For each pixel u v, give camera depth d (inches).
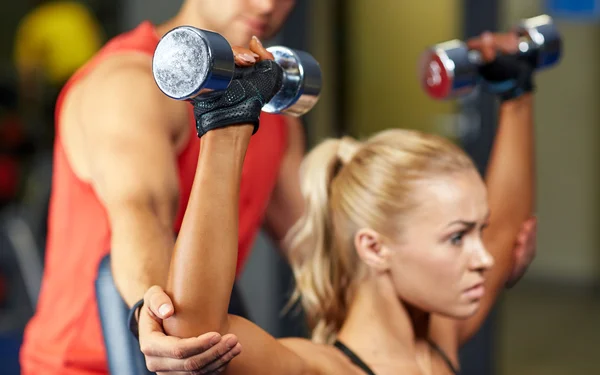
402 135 46.3
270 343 39.4
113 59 52.2
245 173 57.1
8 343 101.3
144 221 45.1
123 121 48.1
